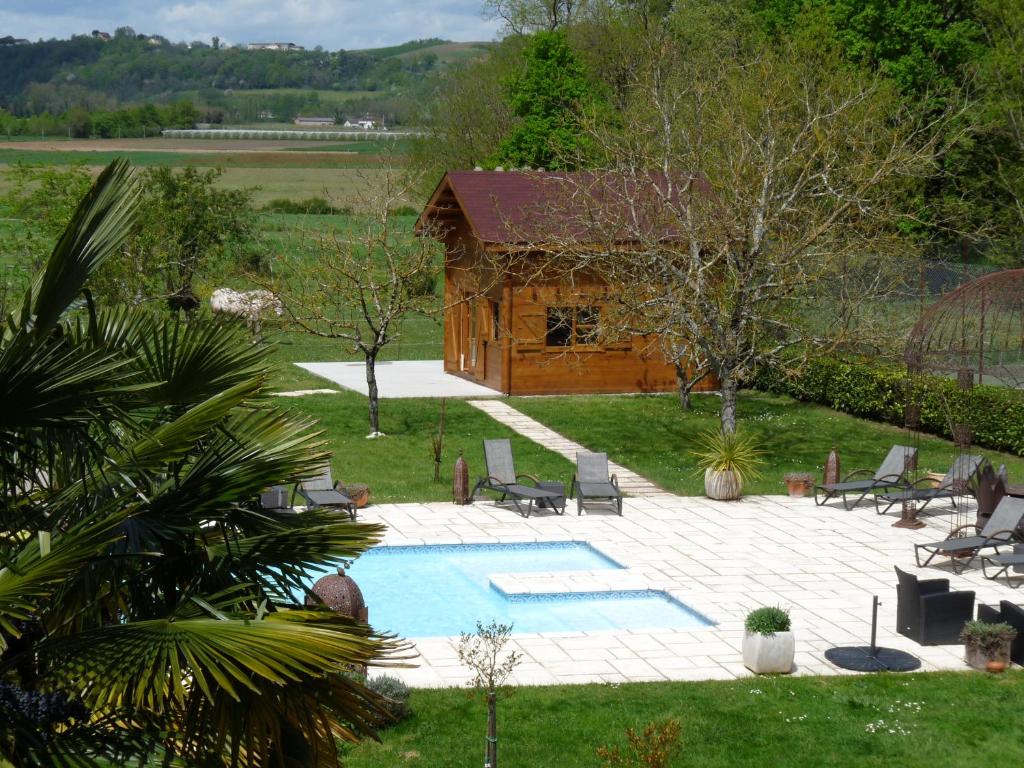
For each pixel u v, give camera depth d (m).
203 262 35.28
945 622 15.14
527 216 27.47
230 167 104.00
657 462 25.39
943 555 18.84
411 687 13.27
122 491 7.09
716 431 27.16
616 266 24.62
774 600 16.86
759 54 34.47
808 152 26.42
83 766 6.10
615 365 32.16
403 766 11.32
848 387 30.11
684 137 26.45
